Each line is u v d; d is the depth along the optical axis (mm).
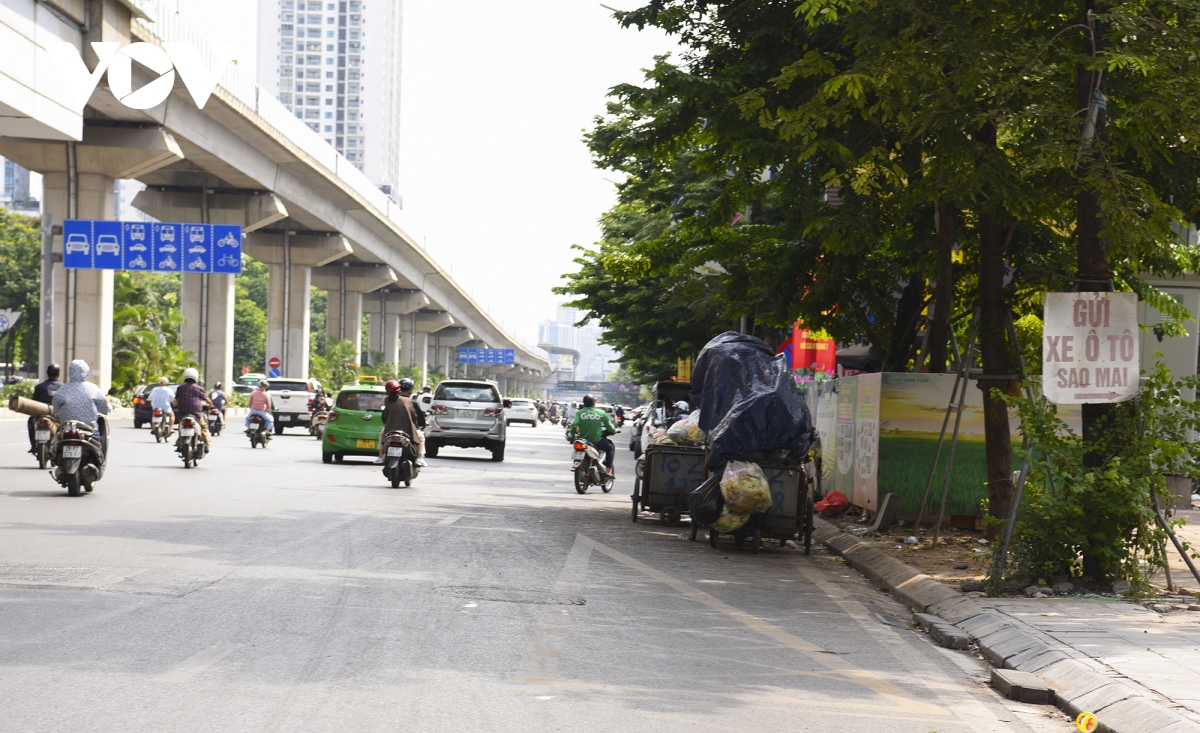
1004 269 14867
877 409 16234
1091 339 10359
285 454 30141
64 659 6465
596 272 41312
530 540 13484
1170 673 6910
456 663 6805
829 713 6141
